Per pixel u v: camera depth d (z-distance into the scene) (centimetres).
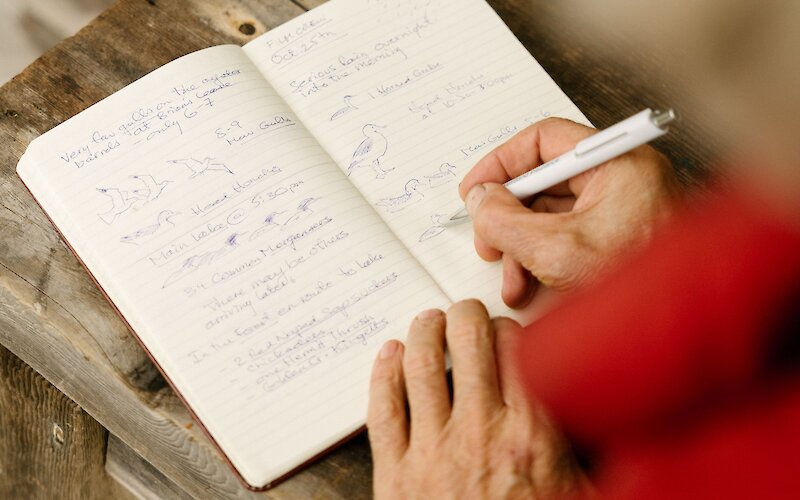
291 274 60
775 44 69
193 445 59
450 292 61
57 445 82
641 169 55
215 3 79
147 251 60
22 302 64
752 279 40
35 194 64
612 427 45
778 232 41
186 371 56
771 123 67
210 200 62
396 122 68
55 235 67
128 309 58
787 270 40
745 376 39
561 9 78
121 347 63
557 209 64
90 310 64
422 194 65
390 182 66
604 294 47
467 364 52
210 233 61
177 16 78
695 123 71
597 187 57
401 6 74
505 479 49
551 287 57
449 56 72
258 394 56
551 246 55
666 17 74
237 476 54
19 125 72
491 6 78
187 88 66
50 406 83
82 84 74
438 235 63
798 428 37
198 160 64
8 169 70
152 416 60
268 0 79
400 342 57
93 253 61
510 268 59
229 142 64
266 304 59
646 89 73
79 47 76
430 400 52
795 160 62
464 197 64
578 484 49
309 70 70
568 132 60
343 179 65
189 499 80
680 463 39
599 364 45
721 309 41
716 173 68
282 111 67
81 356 63
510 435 50
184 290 59
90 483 83
